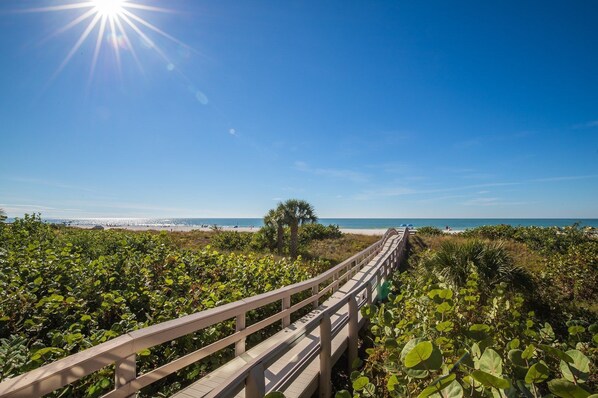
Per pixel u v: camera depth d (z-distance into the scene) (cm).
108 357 198
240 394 306
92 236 1117
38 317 379
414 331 336
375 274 658
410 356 146
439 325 284
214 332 434
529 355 177
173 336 251
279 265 880
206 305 489
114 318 470
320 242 2388
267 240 1959
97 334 359
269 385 280
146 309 502
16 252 646
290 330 489
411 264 1320
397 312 443
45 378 162
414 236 2455
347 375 465
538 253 1443
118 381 211
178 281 608
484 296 632
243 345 388
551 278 896
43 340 391
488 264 786
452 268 775
